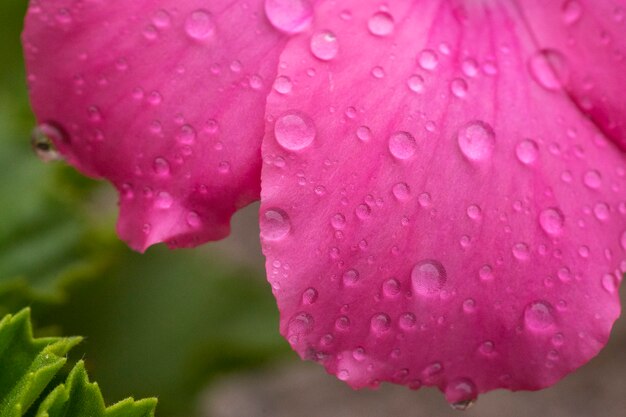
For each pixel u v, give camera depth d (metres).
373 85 0.10
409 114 0.10
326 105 0.10
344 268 0.10
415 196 0.10
